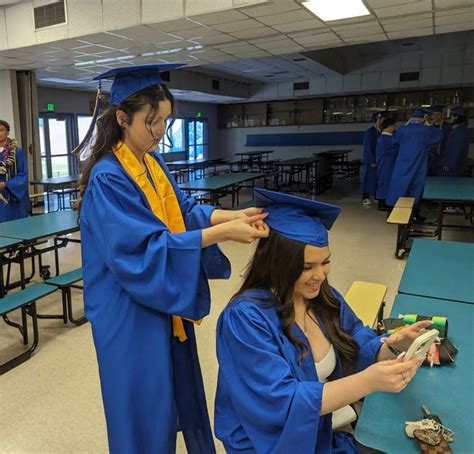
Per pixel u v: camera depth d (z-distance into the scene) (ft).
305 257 3.51
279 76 41.88
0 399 7.80
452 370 4.19
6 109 26.71
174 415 4.46
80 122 38.17
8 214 16.21
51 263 16.71
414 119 19.35
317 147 46.80
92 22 17.65
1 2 19.24
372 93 43.21
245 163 42.68
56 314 11.71
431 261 7.88
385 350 3.92
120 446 4.27
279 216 3.65
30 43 19.62
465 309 5.71
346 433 4.13
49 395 7.92
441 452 3.02
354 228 21.67
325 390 3.02
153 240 3.90
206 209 5.14
